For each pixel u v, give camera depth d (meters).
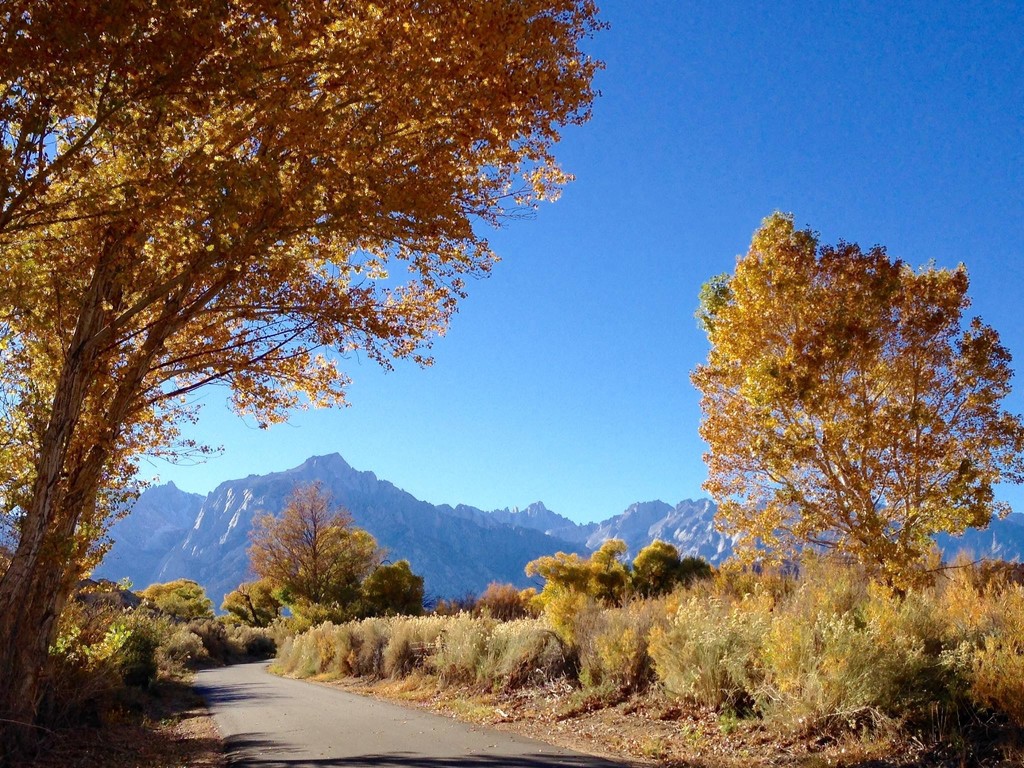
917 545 14.87
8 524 9.88
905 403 15.83
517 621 15.20
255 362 10.99
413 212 8.25
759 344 16.55
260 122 7.67
